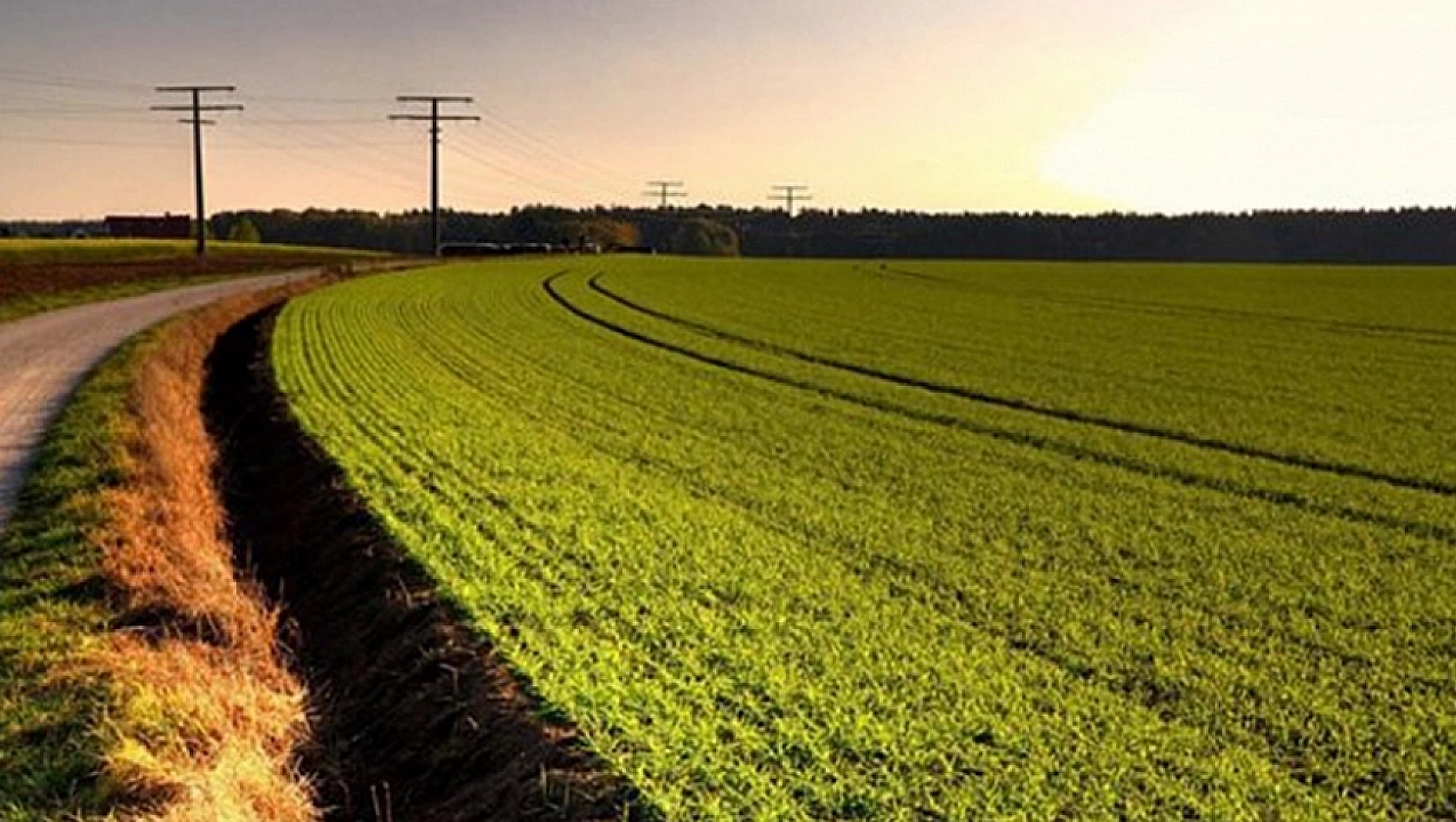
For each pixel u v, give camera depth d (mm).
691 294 68000
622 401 28359
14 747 8836
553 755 8992
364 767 10078
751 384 31703
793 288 75875
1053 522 16953
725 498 18016
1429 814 8406
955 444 23328
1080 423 26391
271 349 37281
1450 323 53219
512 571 13633
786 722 9516
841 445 22984
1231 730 9680
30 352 33219
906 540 15703
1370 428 25828
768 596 12922
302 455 20953
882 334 46031
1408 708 10180
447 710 10203
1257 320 54281
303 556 16094
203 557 13492
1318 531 16734
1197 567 14727
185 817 7695
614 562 14164
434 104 112375
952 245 198750
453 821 8805
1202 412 27922
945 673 10711
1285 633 12188
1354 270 115062
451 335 43281
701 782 8570
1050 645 11680
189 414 24391
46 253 99500
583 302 60656
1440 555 15523
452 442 22109
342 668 12195
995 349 41281
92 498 15445
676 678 10453
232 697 9812
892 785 8539
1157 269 114500
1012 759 8992
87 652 10422
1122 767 8898
